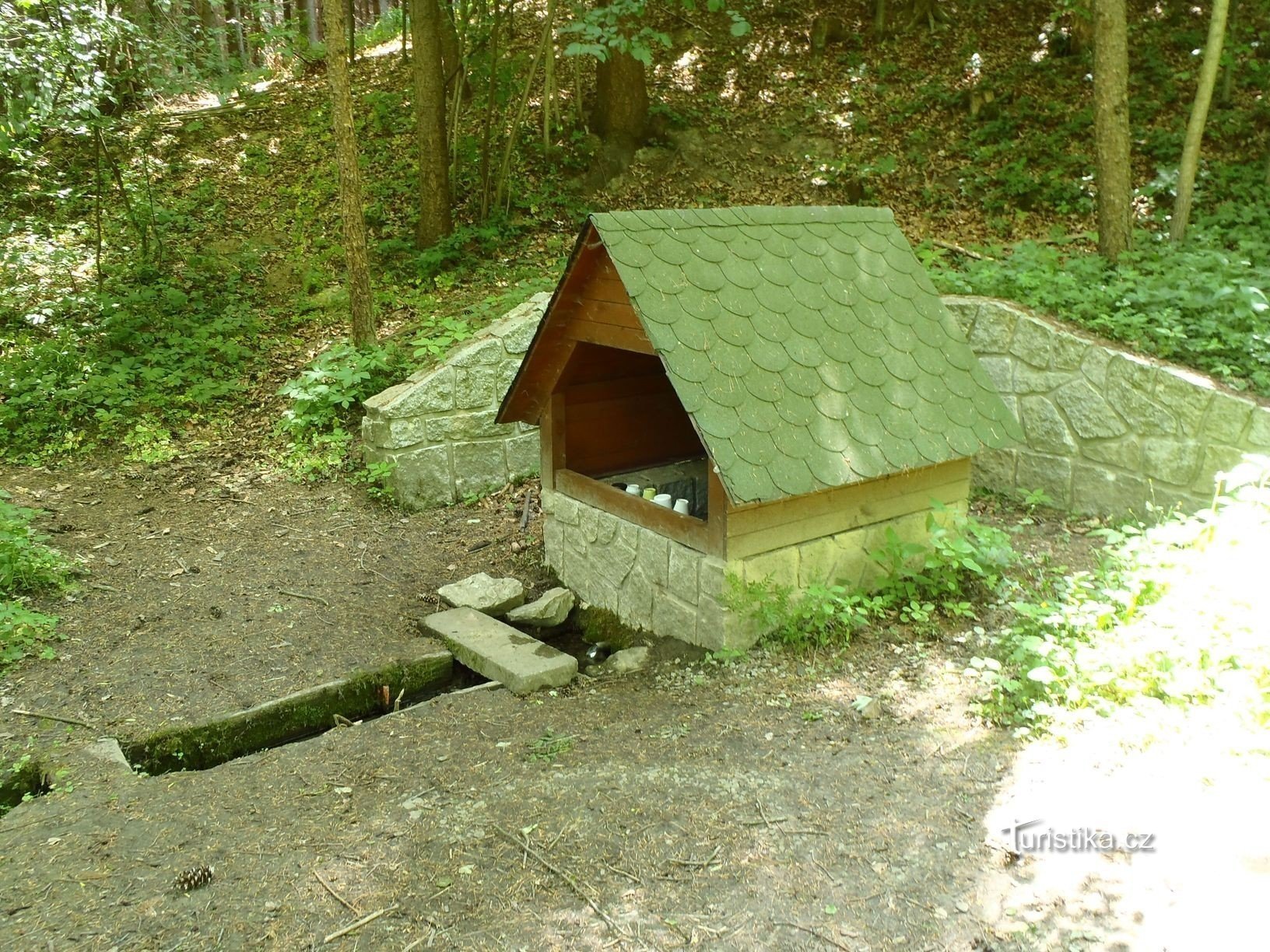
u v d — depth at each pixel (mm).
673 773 3453
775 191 12125
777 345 4324
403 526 6578
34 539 5531
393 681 4613
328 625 5082
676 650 4660
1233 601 3787
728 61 14742
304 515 6652
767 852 2943
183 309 9578
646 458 5891
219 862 3039
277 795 3484
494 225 11164
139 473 7223
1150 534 4508
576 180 12375
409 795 3445
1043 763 3271
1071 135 11836
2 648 4578
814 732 3699
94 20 8461
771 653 4414
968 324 6520
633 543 4988
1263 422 5137
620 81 12648
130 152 12375
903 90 13680
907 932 2561
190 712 4137
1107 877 2682
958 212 11117
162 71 10344
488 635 4883
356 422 7680
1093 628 3910
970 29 14828
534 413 5637
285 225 11477
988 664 3904
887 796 3203
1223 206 9117
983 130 12297
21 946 2652
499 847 3045
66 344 8594
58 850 3125
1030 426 6293
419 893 2830
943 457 4473
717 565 4406
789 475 4004
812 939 2555
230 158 12898
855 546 4770
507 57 13758
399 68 15406
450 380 6887
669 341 4078
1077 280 6918
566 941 2590
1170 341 5902
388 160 12703
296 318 9586
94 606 5203
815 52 14820
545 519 5715
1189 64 12727
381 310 9578
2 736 3904
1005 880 2725
